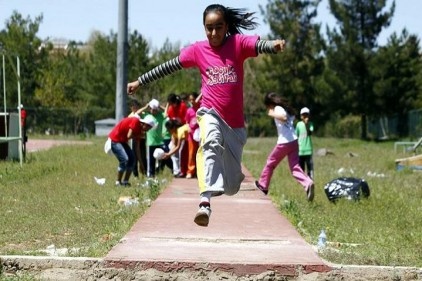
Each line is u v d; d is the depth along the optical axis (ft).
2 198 40.11
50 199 40.11
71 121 175.01
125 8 68.18
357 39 168.25
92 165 66.08
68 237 28.58
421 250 26.68
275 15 185.68
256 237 27.76
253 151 113.80
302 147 56.59
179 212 34.86
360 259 24.48
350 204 40.24
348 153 113.09
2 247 26.37
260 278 22.15
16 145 68.95
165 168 63.36
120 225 30.58
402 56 167.53
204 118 22.20
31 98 171.22
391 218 35.35
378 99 170.09
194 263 22.34
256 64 196.75
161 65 23.21
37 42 170.19
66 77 180.04
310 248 25.48
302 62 184.44
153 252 23.89
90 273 22.24
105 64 184.03
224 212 35.50
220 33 22.03
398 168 75.97
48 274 22.34
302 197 43.93
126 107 68.95
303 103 186.29
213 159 21.76
